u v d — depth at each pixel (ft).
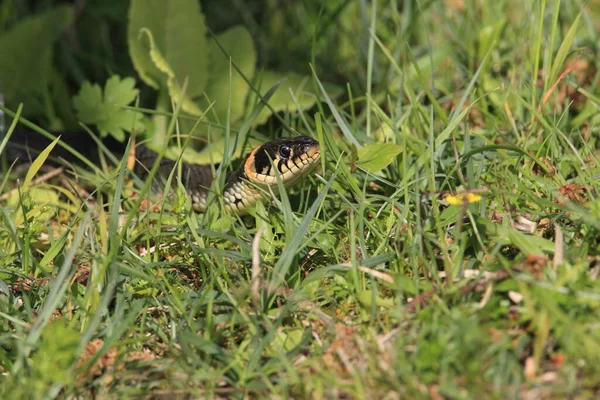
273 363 17.75
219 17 42.19
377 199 23.88
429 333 17.26
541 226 21.63
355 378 16.52
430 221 21.35
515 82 30.04
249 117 25.55
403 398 16.01
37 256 23.93
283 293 19.77
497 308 17.85
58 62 38.40
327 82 35.70
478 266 19.99
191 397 17.43
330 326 18.70
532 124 26.32
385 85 31.94
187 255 22.39
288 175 26.00
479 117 29.37
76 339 17.07
